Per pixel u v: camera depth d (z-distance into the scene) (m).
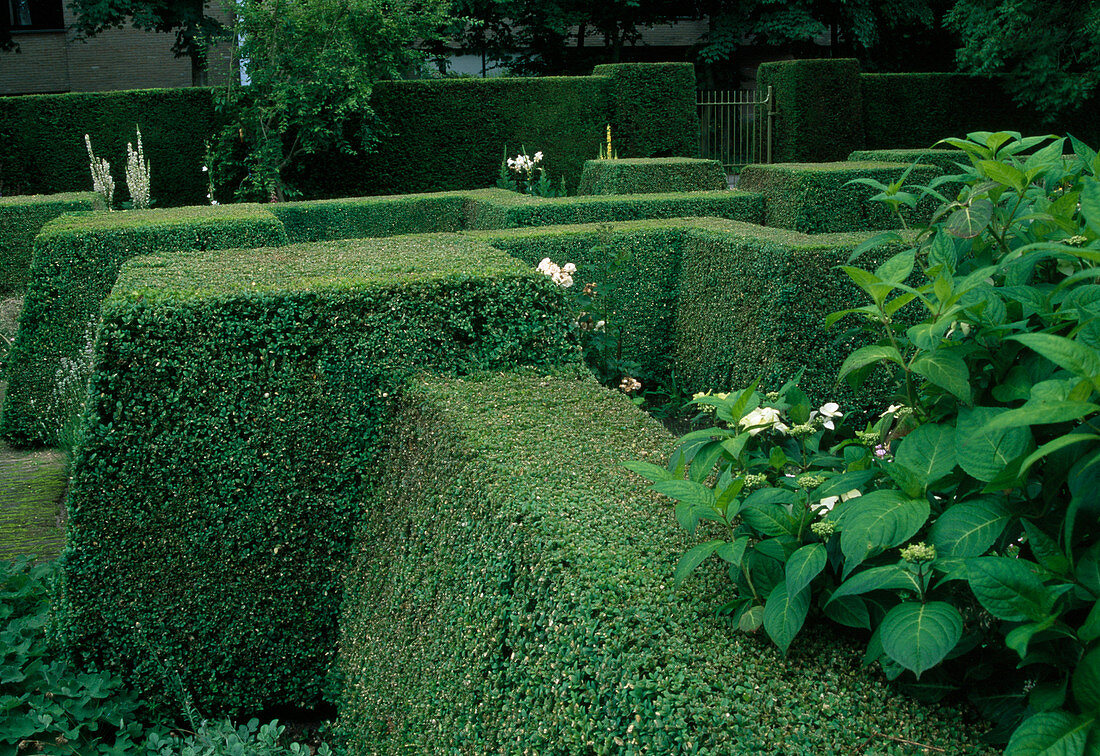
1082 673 1.07
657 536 1.95
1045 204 1.76
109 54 21.30
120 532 3.00
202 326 2.97
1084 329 1.20
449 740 2.24
